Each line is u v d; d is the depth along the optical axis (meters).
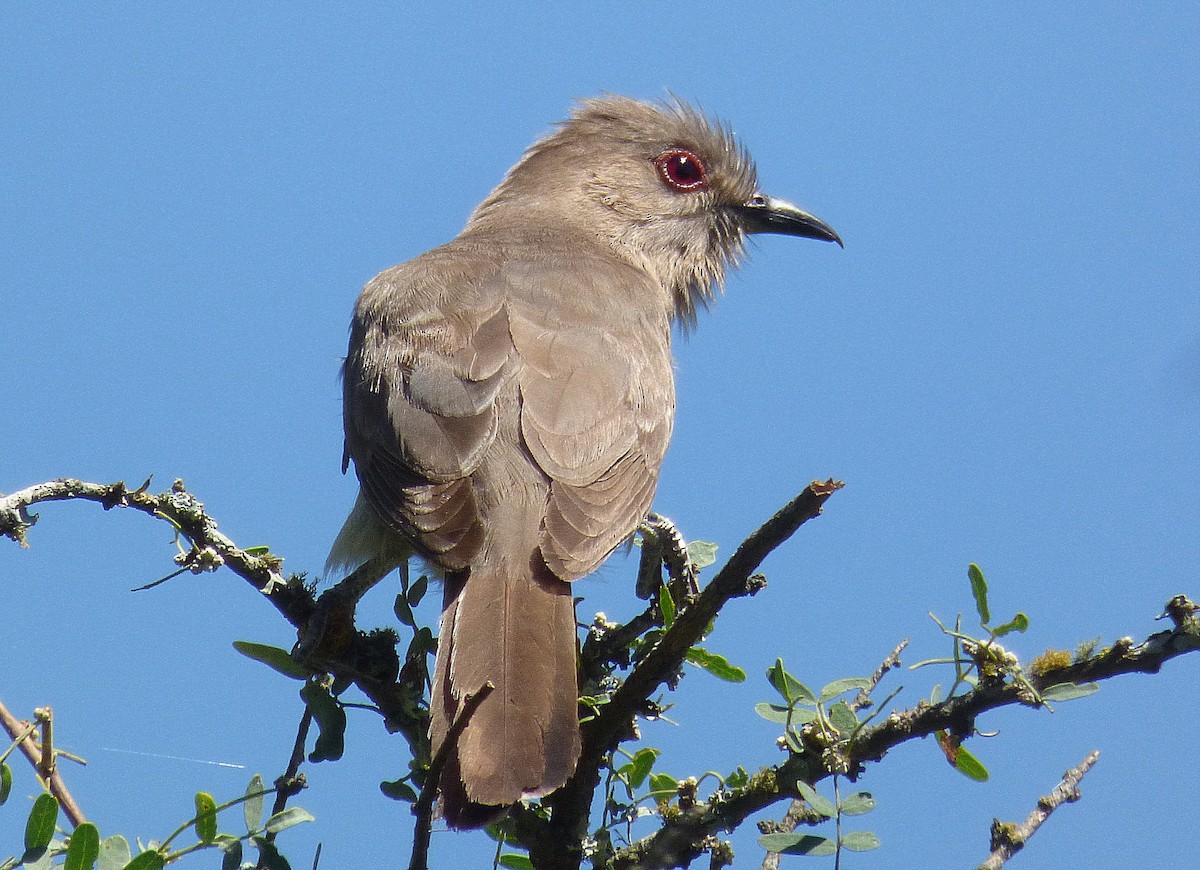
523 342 10.75
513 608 9.16
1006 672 8.11
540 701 8.66
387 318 11.30
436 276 11.69
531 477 9.92
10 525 8.73
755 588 8.63
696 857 8.73
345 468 12.30
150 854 7.24
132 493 9.23
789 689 8.39
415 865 7.14
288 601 9.60
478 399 10.28
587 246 13.44
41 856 7.30
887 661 9.12
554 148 15.18
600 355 10.88
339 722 8.72
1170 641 8.09
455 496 9.75
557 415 10.23
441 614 9.34
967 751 8.30
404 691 9.38
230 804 7.84
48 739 7.99
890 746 8.27
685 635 8.50
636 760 9.07
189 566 9.37
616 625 9.73
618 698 8.79
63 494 9.00
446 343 10.77
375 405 10.67
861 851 7.81
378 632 9.55
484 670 8.81
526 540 9.59
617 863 8.79
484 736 8.44
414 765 9.17
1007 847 8.37
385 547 11.09
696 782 8.84
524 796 8.23
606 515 9.88
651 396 11.05
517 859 9.29
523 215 14.70
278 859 7.84
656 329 11.84
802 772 8.45
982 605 8.17
